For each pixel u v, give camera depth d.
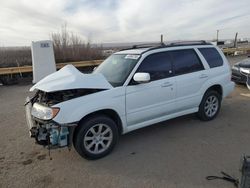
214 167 3.77
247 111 6.56
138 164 3.95
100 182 3.50
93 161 4.11
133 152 4.37
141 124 4.68
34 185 3.49
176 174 3.62
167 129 5.38
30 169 3.92
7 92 10.62
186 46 5.43
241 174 2.96
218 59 5.93
